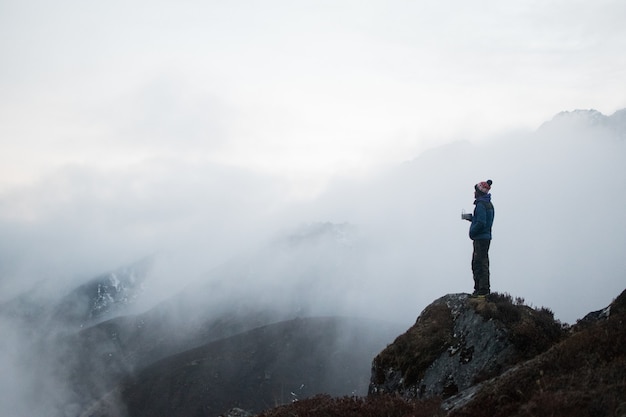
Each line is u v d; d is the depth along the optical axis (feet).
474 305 52.24
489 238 54.44
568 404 26.78
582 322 46.11
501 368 44.34
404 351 54.70
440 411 36.94
